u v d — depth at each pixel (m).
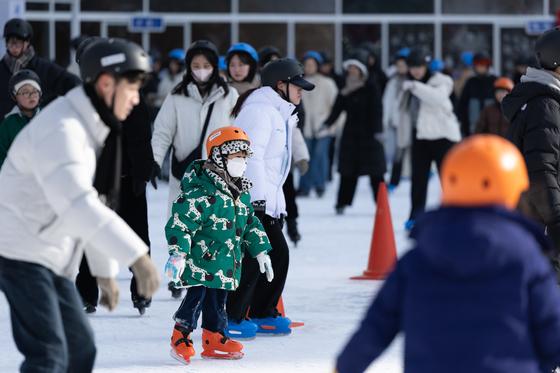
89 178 9.16
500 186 7.26
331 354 14.26
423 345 7.31
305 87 15.45
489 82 33.16
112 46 9.39
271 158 15.21
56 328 9.31
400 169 37.84
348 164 31.59
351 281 20.38
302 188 37.97
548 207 14.66
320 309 17.58
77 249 9.48
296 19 55.69
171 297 18.44
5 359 13.75
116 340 15.05
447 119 27.55
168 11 54.75
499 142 7.46
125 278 20.36
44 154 9.06
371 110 31.19
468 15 56.06
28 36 19.33
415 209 27.84
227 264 13.51
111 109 9.43
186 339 13.73
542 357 7.45
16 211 9.30
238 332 15.13
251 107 15.19
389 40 55.97
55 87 19.38
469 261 7.11
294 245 24.50
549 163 14.69
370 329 7.67
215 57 17.61
